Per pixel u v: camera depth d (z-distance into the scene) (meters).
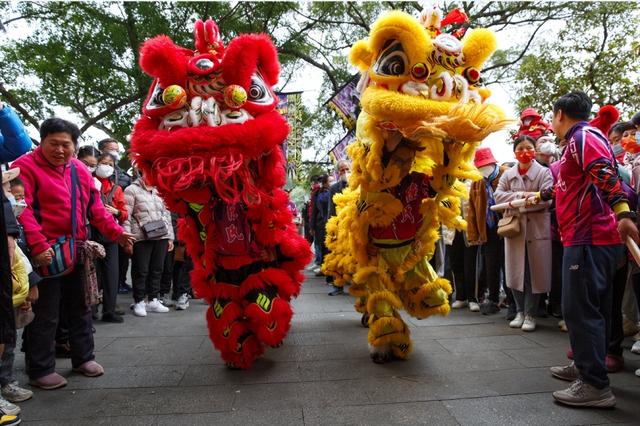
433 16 2.98
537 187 3.86
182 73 2.71
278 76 3.04
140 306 4.83
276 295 3.01
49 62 10.42
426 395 2.54
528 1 12.95
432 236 3.11
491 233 4.49
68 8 10.88
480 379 2.77
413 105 2.54
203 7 11.16
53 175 2.78
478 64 2.84
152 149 2.62
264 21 12.30
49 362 2.76
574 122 2.52
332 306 5.20
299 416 2.30
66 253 2.76
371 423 2.22
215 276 3.04
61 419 2.32
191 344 3.68
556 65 9.37
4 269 2.06
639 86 8.96
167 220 5.06
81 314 2.96
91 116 12.74
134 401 2.53
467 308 4.86
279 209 2.93
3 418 2.20
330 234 3.81
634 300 3.59
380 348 3.09
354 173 3.02
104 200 4.49
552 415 2.27
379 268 3.10
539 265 3.77
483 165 4.50
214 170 2.55
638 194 2.90
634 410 2.32
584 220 2.38
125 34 11.07
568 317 2.41
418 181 3.08
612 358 2.88
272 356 3.30
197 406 2.45
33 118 10.82
